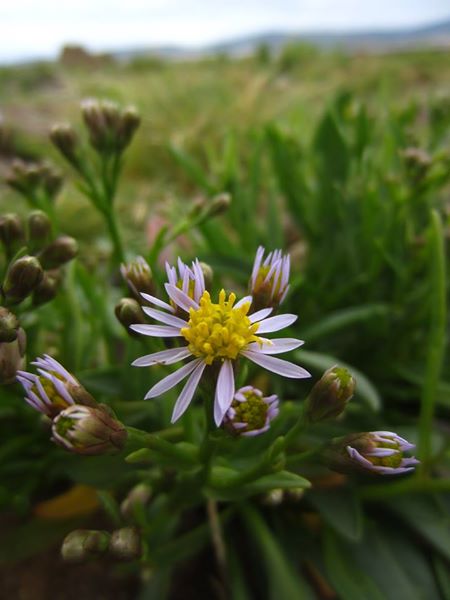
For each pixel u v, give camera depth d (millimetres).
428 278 91
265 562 69
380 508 79
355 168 112
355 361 97
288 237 131
